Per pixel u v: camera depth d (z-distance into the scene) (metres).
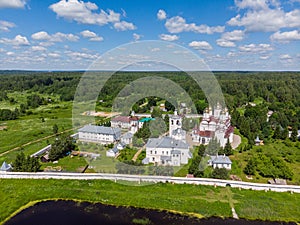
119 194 37.19
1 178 42.31
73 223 31.41
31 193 37.75
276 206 34.38
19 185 40.09
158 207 34.34
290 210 33.66
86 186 39.53
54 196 37.16
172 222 31.48
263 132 71.69
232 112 86.50
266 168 44.22
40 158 52.59
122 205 34.94
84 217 32.59
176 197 36.34
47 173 42.19
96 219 32.12
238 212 33.19
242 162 51.09
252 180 42.97
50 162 50.38
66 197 36.91
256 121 80.19
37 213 33.41
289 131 74.75
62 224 31.20
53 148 51.78
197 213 33.16
